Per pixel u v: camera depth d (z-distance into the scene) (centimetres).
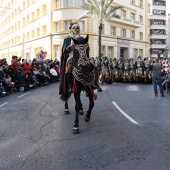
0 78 1304
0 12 6931
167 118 750
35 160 439
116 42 3925
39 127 648
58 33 3422
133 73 2091
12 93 1388
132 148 490
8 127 653
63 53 686
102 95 1248
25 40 4750
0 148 500
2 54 6850
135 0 4472
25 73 1623
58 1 3525
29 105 971
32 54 4334
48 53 3612
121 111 847
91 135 575
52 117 756
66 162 428
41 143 525
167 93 1404
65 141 536
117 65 2155
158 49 7431
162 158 442
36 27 4141
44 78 1839
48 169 403
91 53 3450
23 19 4847
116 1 3906
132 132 597
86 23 3416
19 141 540
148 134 582
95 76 645
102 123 682
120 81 2156
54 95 1252
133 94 1327
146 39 4806
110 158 442
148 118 748
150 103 1035
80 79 585
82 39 600
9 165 420
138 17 4562
